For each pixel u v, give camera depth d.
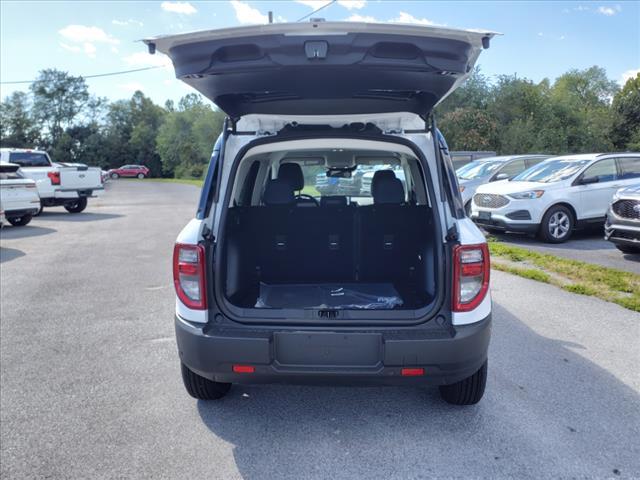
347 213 3.59
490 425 3.24
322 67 2.57
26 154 17.14
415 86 2.79
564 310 5.55
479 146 33.03
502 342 4.62
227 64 2.60
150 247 10.34
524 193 9.62
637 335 4.79
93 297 6.46
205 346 2.88
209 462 2.88
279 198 3.61
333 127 3.37
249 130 3.35
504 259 8.09
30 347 4.71
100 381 3.97
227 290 3.21
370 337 2.83
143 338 4.94
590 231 11.12
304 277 3.69
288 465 2.85
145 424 3.31
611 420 3.27
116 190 33.62
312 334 2.85
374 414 3.41
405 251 3.64
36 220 15.57
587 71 65.75
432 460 2.87
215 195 3.09
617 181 10.02
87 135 87.38
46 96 87.19
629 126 46.59
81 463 2.88
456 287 2.87
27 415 3.43
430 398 3.62
